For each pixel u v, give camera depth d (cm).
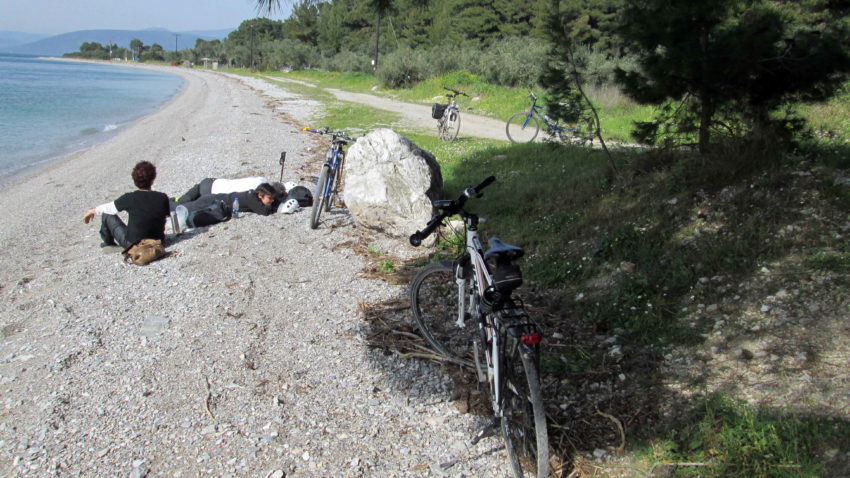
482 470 316
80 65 14825
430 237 684
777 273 439
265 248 694
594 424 347
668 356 399
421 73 3459
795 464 279
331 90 3941
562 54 791
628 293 484
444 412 369
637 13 658
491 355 335
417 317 445
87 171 1344
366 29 6925
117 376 411
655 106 720
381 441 341
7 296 569
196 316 509
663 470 300
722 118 678
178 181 1102
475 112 2291
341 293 560
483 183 361
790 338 374
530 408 297
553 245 620
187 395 388
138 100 3794
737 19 632
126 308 527
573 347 432
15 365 427
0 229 846
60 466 318
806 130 638
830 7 755
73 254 716
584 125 834
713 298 443
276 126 1953
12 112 2834
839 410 307
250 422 358
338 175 830
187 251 683
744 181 577
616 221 612
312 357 439
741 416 318
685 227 551
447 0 5794
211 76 7825
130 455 328
